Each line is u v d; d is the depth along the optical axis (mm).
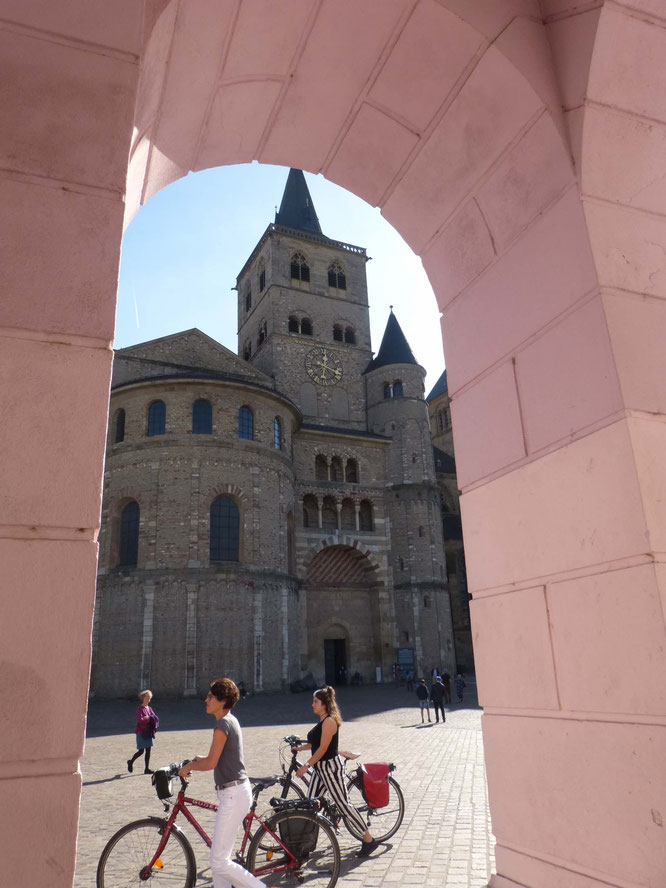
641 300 4523
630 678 3826
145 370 47438
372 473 54375
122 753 18047
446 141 5562
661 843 3549
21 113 3436
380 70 5320
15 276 3180
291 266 62781
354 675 49188
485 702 5051
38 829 2609
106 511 40969
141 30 3779
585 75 4734
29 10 3562
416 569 52156
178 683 37188
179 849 6254
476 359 5625
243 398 44281
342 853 7746
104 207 3467
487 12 4836
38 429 3016
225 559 41250
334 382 59656
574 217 4688
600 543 4156
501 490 5145
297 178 71812
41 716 2715
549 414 4746
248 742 19469
